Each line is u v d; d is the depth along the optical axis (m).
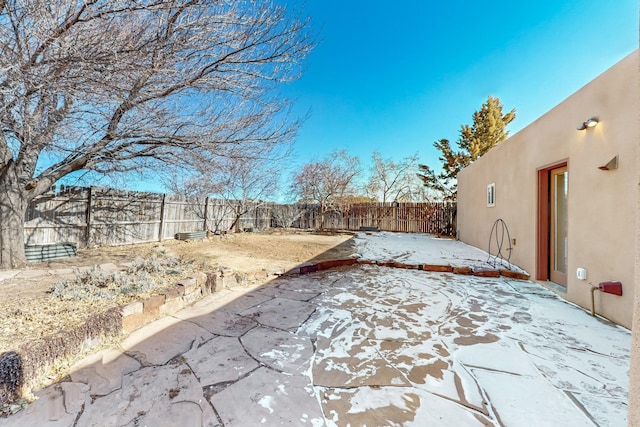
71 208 6.12
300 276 4.86
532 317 3.05
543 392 1.80
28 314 2.46
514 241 5.27
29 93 2.79
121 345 2.36
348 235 11.63
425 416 1.59
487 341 2.50
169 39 3.11
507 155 5.58
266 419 1.56
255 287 4.19
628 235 2.68
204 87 3.83
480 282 4.51
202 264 4.96
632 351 0.82
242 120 4.65
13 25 2.46
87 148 4.11
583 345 2.41
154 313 2.92
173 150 4.89
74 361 2.07
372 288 4.17
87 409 1.60
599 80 3.02
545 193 4.34
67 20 2.45
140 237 7.70
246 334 2.63
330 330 2.73
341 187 13.66
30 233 5.46
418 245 8.51
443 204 12.61
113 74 2.83
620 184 2.75
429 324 2.88
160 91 3.64
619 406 1.66
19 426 1.46
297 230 13.55
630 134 2.63
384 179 17.09
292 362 2.15
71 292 2.97
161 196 8.35
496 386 1.86
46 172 4.57
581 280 3.33
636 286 0.82
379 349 2.37
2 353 1.77
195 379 1.92
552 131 3.96
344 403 1.70
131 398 1.70
